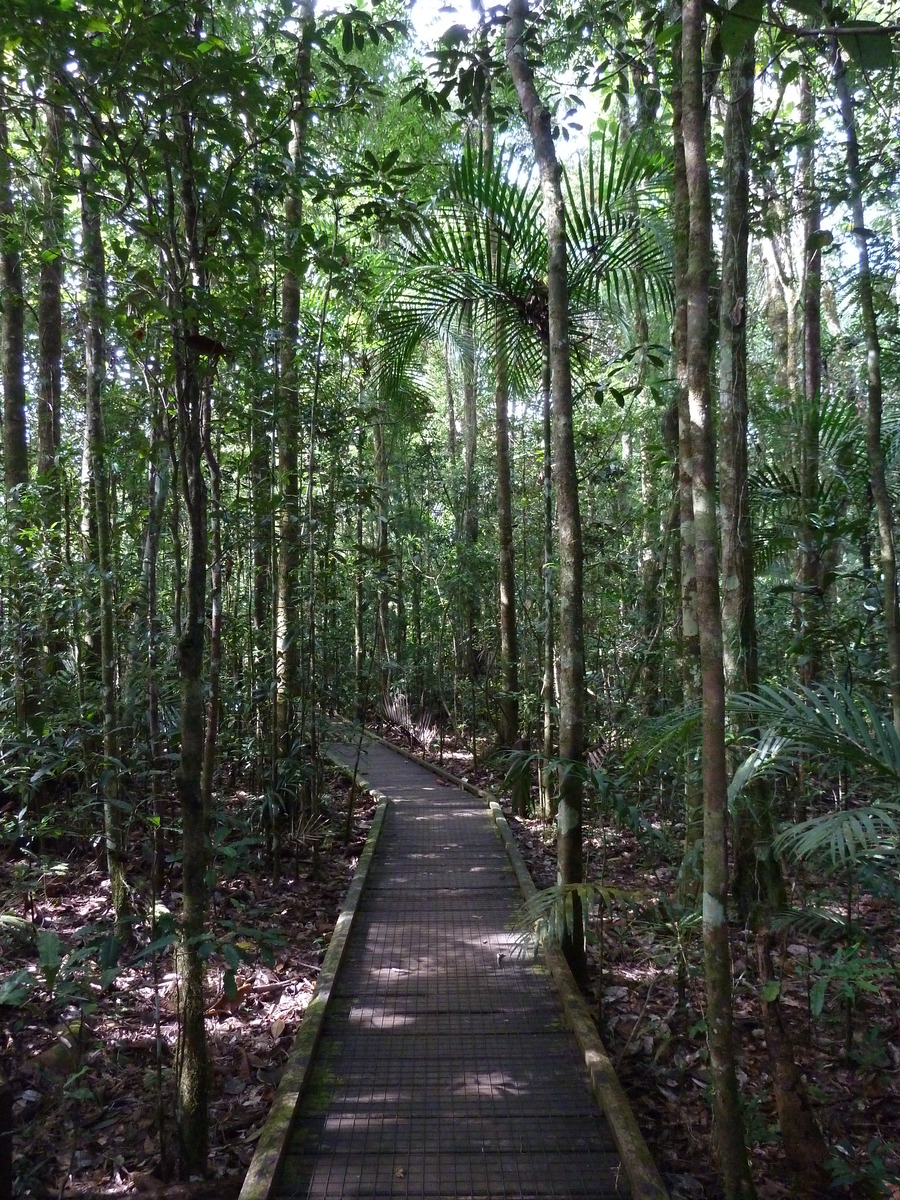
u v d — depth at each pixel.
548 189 4.21
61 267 6.94
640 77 6.11
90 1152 3.03
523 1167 2.73
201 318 2.92
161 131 2.85
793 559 6.00
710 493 2.37
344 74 4.38
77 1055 3.33
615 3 5.39
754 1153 3.07
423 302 6.51
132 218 3.07
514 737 10.40
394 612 16.08
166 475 4.55
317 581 7.18
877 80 4.88
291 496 6.55
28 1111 3.23
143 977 4.34
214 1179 2.81
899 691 4.12
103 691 4.84
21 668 6.04
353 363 7.99
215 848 3.20
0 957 4.29
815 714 2.64
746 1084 3.46
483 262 6.19
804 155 6.29
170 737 5.06
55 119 4.09
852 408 5.30
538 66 4.78
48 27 2.67
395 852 6.50
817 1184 2.82
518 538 12.57
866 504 5.19
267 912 5.40
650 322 8.37
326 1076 3.28
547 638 7.63
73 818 5.34
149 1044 3.73
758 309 12.02
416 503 15.26
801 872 4.45
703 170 2.41
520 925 4.81
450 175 5.91
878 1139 3.04
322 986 3.93
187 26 2.89
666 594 6.90
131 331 3.34
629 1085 3.40
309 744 7.08
